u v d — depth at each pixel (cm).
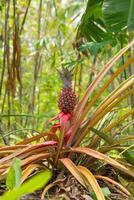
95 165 308
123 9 349
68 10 576
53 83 564
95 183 272
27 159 287
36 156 290
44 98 577
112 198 285
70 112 300
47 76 569
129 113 305
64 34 524
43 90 586
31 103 515
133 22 342
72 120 302
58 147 293
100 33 416
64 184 285
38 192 283
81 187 283
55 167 298
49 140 303
